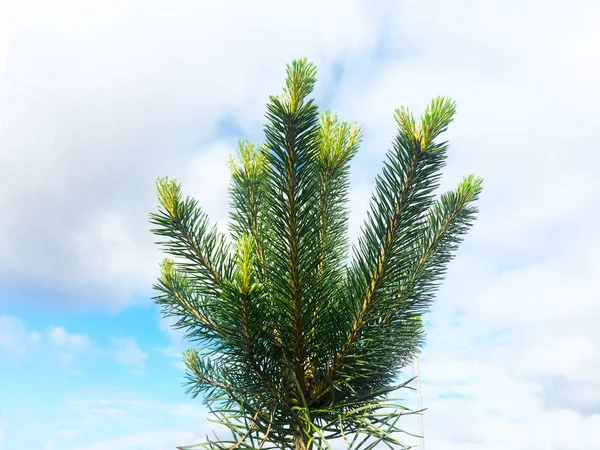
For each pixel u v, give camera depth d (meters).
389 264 0.54
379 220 0.54
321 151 0.68
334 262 0.66
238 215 0.73
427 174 0.51
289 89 0.50
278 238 0.55
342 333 0.56
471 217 0.64
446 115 0.49
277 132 0.51
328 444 0.48
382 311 0.57
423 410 0.53
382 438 0.52
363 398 0.58
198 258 0.60
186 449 0.49
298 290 0.54
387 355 0.60
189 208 0.60
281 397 0.56
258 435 0.55
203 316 0.63
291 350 0.57
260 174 0.69
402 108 0.50
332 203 0.71
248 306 0.51
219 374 0.67
